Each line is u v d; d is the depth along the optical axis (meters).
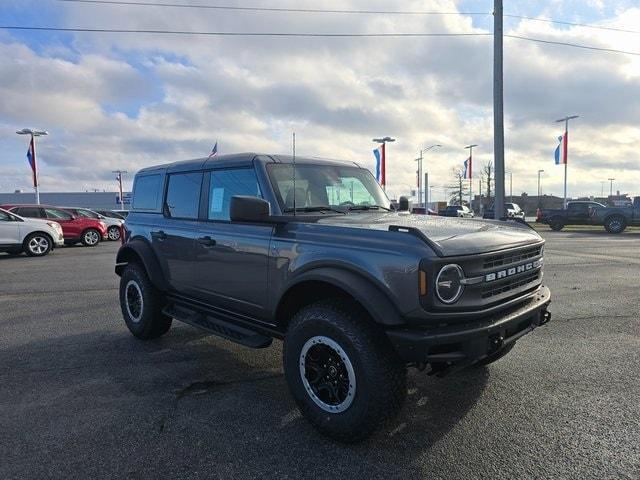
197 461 3.01
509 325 3.28
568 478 2.80
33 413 3.69
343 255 3.24
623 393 3.99
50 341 5.62
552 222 28.95
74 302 7.86
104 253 16.52
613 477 2.80
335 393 3.23
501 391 4.04
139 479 2.82
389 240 3.09
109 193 79.44
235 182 4.31
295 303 3.76
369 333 3.08
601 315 6.65
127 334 5.93
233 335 4.19
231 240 4.17
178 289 5.00
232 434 3.35
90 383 4.30
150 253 5.35
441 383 4.23
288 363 3.48
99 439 3.28
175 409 3.76
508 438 3.27
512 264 3.46
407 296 2.92
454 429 3.40
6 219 15.13
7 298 8.23
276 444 3.21
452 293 2.99
